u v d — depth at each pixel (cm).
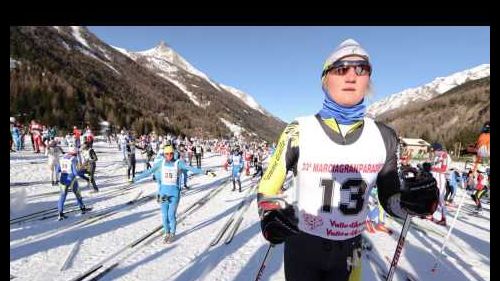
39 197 1109
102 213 941
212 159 3497
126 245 680
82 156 1267
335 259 192
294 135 188
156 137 3594
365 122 193
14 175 1456
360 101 189
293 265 197
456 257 666
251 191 1470
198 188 1541
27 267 556
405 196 181
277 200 175
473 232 902
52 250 636
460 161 3225
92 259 600
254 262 605
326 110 191
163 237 741
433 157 1000
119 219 883
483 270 594
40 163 1828
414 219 1012
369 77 186
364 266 596
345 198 186
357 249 198
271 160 193
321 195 186
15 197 1013
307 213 190
